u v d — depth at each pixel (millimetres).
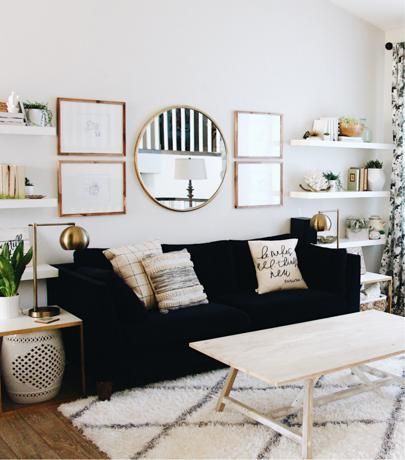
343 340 3203
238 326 3918
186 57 4707
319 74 5539
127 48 4406
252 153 5160
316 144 5238
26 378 3365
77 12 4172
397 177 5730
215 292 4504
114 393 3537
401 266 5781
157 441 2910
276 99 5273
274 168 5324
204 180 4883
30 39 4000
